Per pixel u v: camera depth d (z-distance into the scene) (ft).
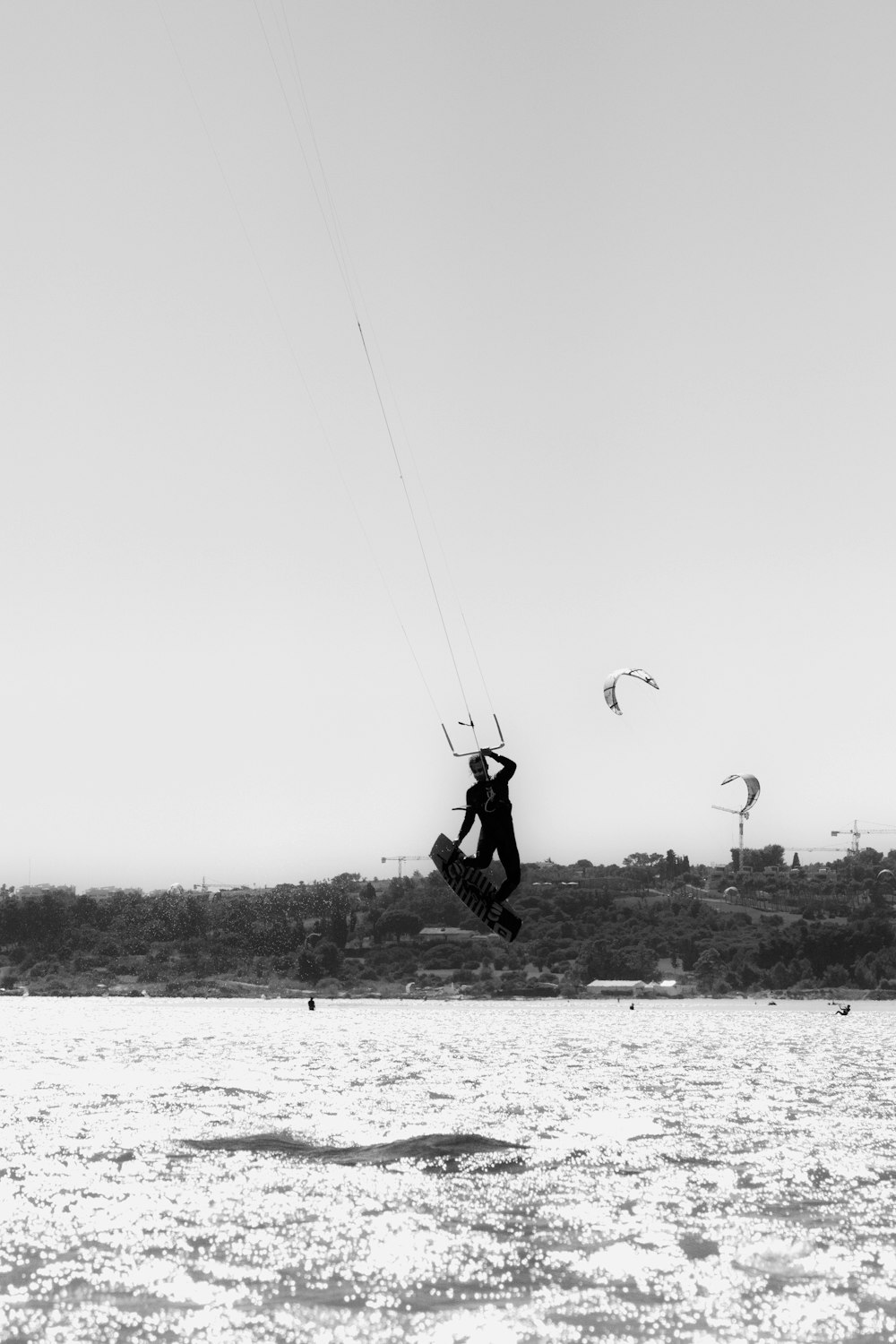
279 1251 86.07
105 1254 84.99
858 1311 73.67
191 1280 79.10
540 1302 75.10
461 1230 91.91
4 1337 68.69
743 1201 102.73
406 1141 133.80
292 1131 141.79
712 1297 76.18
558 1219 95.40
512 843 71.97
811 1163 121.90
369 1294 76.43
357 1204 100.37
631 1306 74.33
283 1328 70.38
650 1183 110.42
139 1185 107.96
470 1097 183.21
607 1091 193.88
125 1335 69.10
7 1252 85.66
